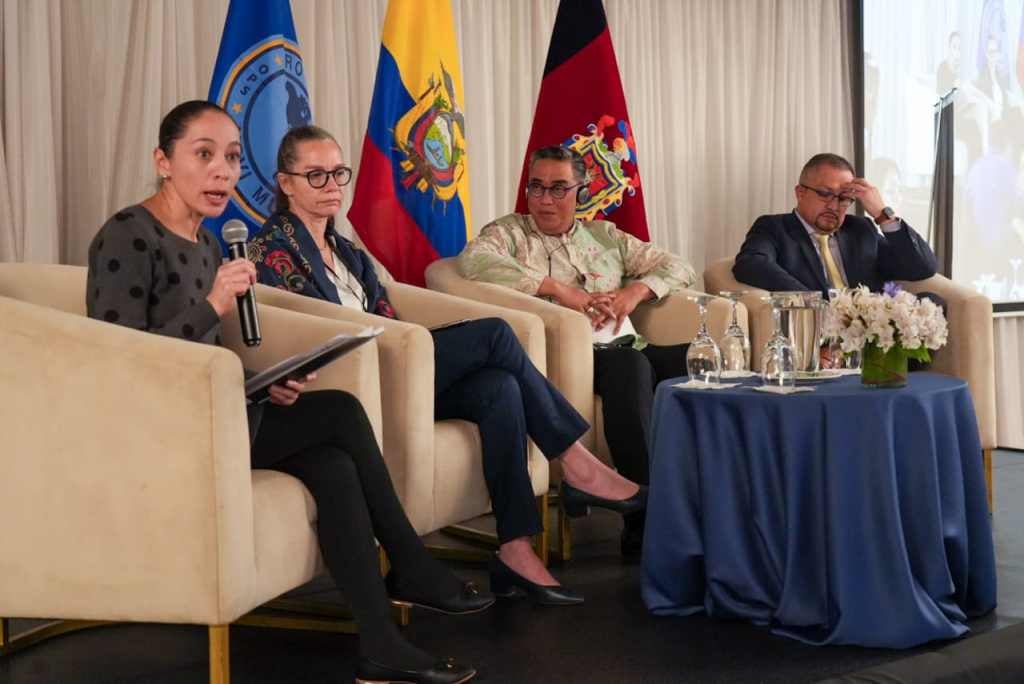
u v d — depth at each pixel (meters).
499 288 3.56
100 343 2.01
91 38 3.80
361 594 2.20
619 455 3.38
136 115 3.87
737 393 2.60
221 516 1.97
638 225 4.58
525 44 4.98
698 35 5.41
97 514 2.03
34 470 2.05
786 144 5.64
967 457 2.69
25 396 2.05
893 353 2.62
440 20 4.12
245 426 2.04
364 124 4.49
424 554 2.41
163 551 2.00
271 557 2.11
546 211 3.87
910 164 5.71
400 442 2.68
